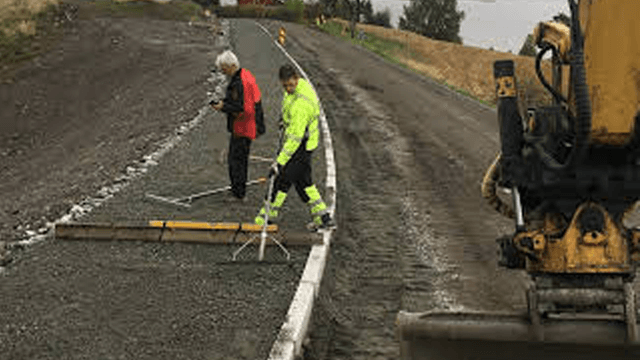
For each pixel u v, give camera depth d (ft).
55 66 88.94
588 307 10.06
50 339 14.30
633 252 10.16
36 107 70.54
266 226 20.44
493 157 40.83
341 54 123.54
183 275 18.43
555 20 11.08
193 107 56.85
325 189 29.68
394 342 15.06
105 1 160.97
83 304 16.28
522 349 10.25
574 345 10.03
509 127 10.70
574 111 9.84
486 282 19.13
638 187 9.69
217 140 40.16
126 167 33.91
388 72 100.53
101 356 13.55
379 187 32.17
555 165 9.84
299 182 21.54
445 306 17.28
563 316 10.03
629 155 9.59
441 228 25.14
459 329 10.11
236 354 13.71
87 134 58.49
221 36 126.41
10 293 16.97
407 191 31.40
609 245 9.70
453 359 10.50
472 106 69.15
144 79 81.15
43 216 26.50
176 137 42.04
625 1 8.96
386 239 23.62
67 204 27.50
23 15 120.78
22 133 61.46
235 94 24.36
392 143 44.96
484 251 22.21
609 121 9.18
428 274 19.86
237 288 17.47
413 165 37.91
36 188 37.81
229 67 24.32
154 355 13.61
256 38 130.41
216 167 32.73
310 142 21.08
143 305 16.25
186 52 100.89
